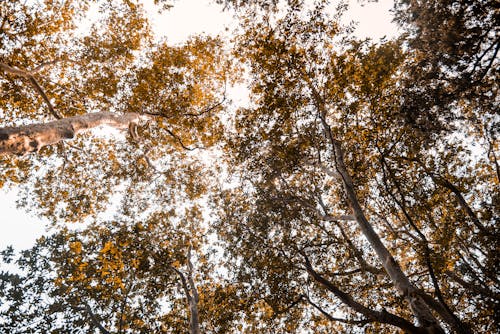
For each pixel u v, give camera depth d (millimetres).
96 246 10672
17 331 11500
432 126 7867
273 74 8984
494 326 8141
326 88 9250
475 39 6578
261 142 10242
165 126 11617
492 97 7297
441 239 8367
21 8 9383
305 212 11594
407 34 7875
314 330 12172
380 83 8742
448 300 10383
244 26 9273
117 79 10703
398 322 7363
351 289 11648
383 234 13148
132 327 10750
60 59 9641
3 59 9461
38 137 5793
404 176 10031
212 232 13266
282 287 10180
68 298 11711
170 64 10781
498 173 11578
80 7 10586
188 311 12156
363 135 9391
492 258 8375
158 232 11484
